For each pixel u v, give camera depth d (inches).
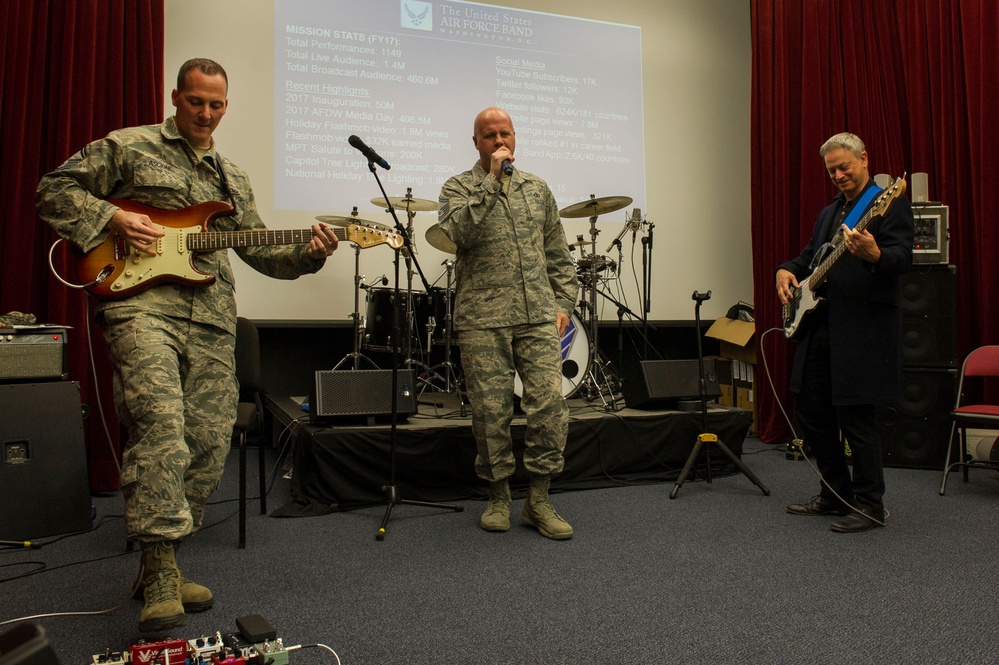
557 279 111.6
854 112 189.0
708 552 94.2
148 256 74.3
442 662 62.5
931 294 149.4
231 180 82.3
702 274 213.6
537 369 104.9
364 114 184.2
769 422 186.9
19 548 98.7
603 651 64.7
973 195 169.0
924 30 179.9
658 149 210.5
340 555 93.9
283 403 165.5
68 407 107.0
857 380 103.1
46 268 142.7
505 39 196.9
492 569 87.7
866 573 85.6
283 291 179.2
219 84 76.3
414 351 176.2
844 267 105.5
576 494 129.8
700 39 216.5
